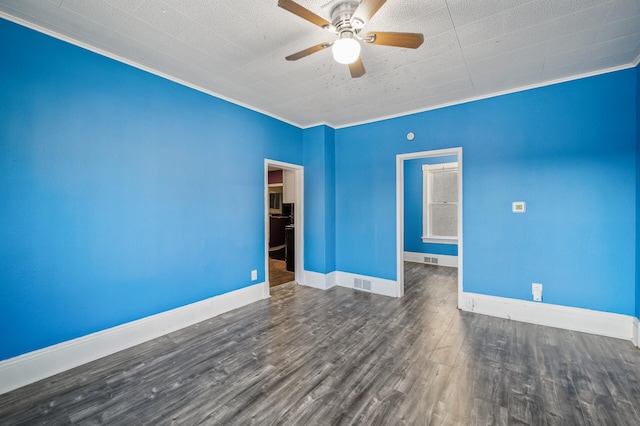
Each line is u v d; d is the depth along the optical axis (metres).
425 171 6.35
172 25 2.11
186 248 3.09
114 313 2.54
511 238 3.24
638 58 2.53
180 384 2.07
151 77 2.79
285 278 5.17
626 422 1.68
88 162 2.38
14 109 2.03
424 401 1.87
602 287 2.80
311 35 2.24
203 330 2.97
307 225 4.72
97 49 2.41
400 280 4.12
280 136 4.29
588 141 2.84
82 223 2.35
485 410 1.78
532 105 3.11
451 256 6.03
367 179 4.39
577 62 2.63
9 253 2.02
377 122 4.28
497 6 1.88
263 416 1.75
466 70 2.78
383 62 2.62
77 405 1.85
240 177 3.68
